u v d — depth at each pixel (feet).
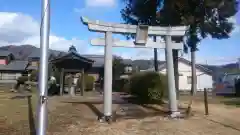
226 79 107.34
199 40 59.67
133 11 55.01
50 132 26.14
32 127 27.76
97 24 33.01
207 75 145.89
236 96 86.33
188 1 47.93
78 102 52.80
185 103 55.47
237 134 27.25
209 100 66.59
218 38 59.52
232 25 58.49
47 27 21.18
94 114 36.76
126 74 115.96
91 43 33.27
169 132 27.48
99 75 140.05
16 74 152.97
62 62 78.95
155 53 65.21
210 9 51.08
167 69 36.29
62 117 34.01
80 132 26.61
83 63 80.07
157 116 35.86
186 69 142.31
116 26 33.86
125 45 34.71
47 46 21.09
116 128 28.71
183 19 48.52
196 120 33.78
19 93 77.97
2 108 40.63
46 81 20.79
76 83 94.53
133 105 47.24
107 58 33.27
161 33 36.22
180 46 36.83
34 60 153.58
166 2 48.85
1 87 108.37
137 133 26.84
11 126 28.14
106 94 32.71
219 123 32.42
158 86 48.32
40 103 20.38
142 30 34.58
